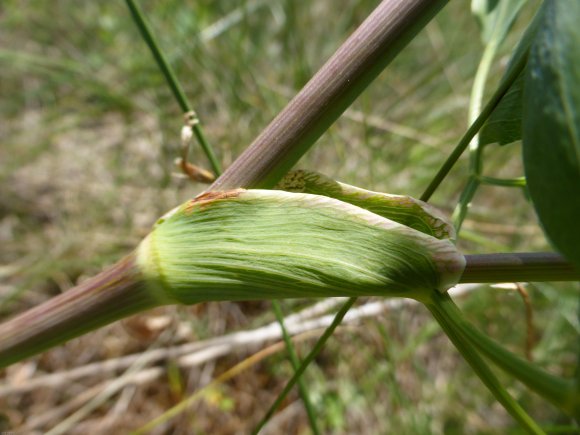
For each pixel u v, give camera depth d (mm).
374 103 199
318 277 64
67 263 167
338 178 166
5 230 183
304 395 106
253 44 208
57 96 210
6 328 69
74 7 230
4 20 225
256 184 67
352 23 216
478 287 154
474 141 82
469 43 208
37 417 155
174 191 175
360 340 151
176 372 156
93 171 193
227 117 177
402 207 69
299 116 66
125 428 154
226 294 68
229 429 155
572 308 154
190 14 211
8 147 196
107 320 70
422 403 148
